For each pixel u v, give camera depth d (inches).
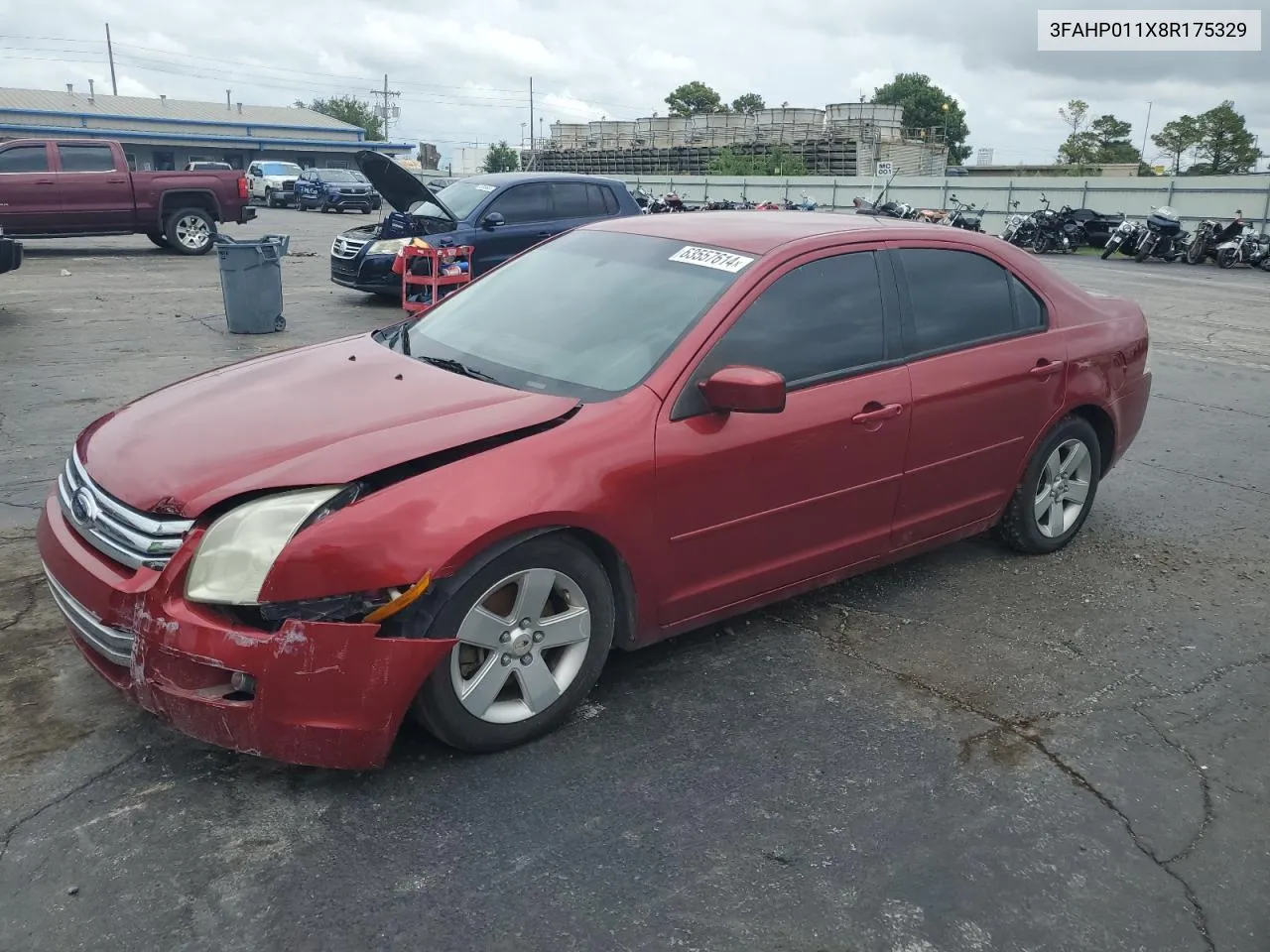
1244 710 142.3
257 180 1669.5
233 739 106.4
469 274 451.8
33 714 125.2
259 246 391.5
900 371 155.7
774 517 142.2
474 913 96.4
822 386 145.6
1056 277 189.9
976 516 176.6
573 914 97.0
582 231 176.2
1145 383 205.0
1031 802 118.6
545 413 123.4
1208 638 164.4
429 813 110.5
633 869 103.8
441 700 114.5
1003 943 96.7
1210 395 347.3
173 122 2182.6
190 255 706.2
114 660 109.9
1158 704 142.8
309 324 430.0
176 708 106.5
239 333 399.2
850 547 155.8
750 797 116.6
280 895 97.5
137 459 116.3
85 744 119.6
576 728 128.9
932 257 166.7
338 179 1465.3
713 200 1614.2
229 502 106.6
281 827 107.2
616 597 132.2
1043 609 172.2
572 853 105.6
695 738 128.0
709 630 158.7
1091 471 196.2
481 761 120.5
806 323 146.5
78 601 113.5
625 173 2578.7
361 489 108.8
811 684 143.2
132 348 360.2
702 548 135.5
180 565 105.2
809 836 110.3
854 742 129.2
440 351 150.6
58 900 95.4
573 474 119.0
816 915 98.7
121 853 102.1
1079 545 203.0
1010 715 137.9
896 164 2187.5
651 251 157.9
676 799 115.4
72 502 118.6
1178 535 211.8
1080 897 103.3
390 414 122.6
